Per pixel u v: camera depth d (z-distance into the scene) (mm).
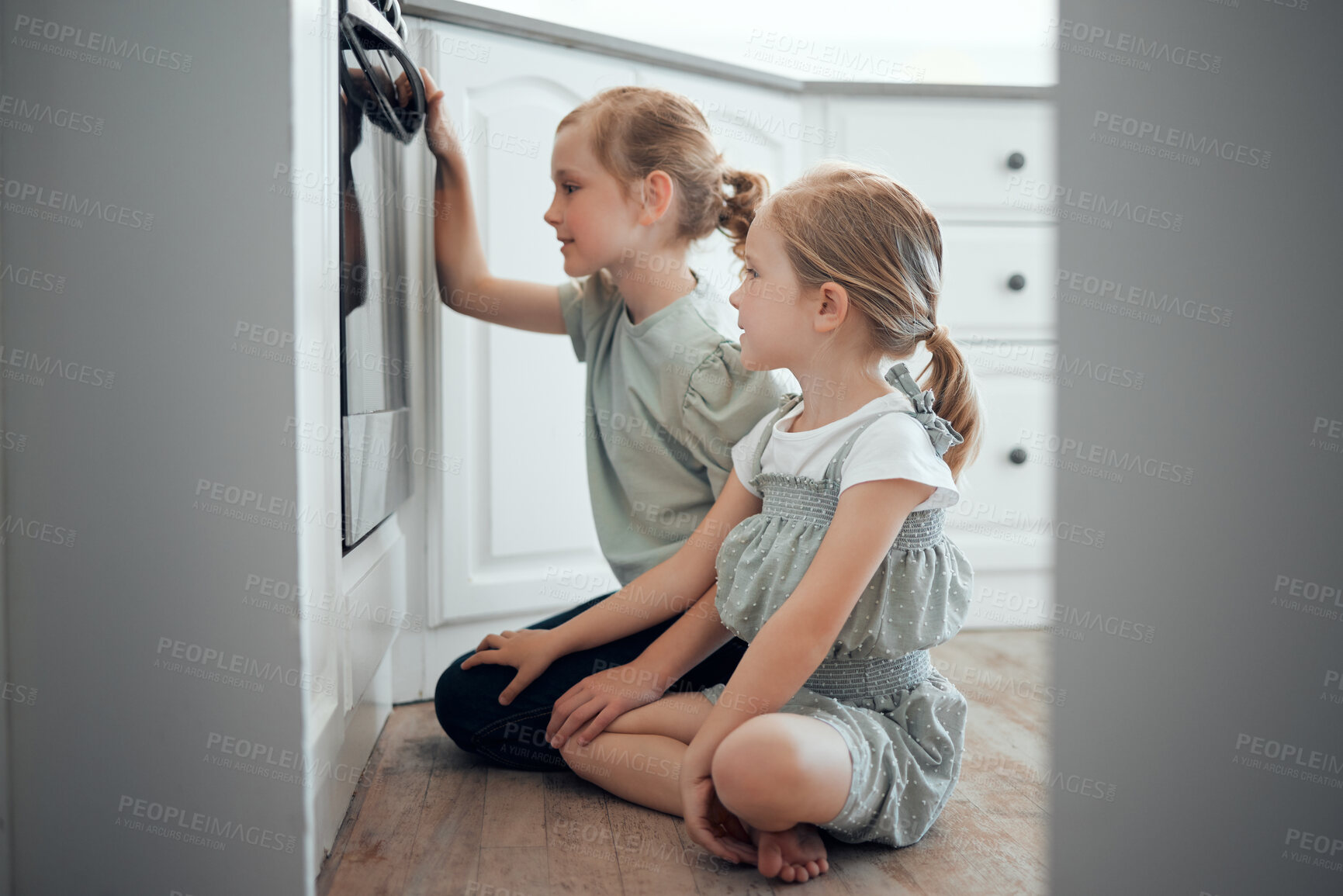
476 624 1313
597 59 1323
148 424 629
